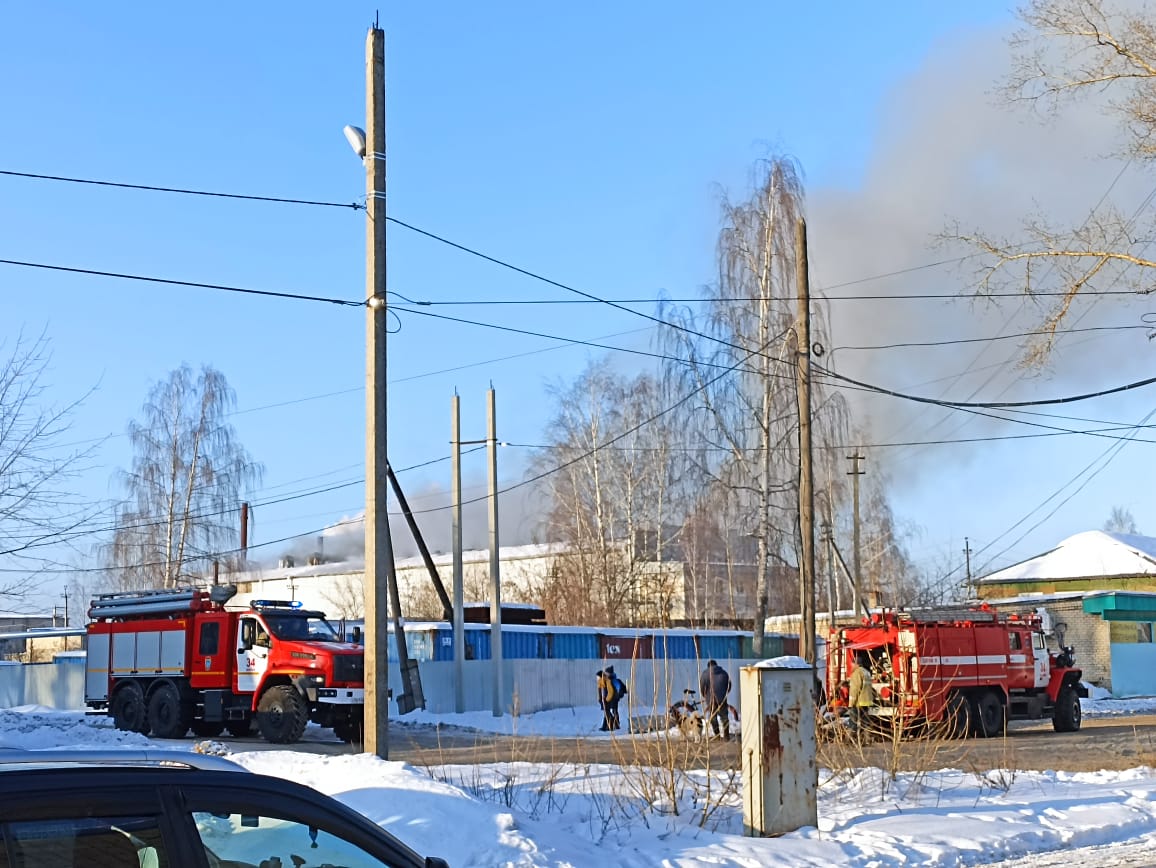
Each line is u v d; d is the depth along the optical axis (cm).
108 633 3030
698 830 1255
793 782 1250
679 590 6184
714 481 4328
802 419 2686
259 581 8812
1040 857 1216
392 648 3931
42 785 403
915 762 1661
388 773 1327
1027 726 3484
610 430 5516
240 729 2909
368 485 1595
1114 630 5209
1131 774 1778
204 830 435
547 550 6391
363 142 1642
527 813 1255
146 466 5316
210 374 5475
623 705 3891
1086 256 2219
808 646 2588
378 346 1617
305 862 457
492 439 3656
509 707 3775
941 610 2894
